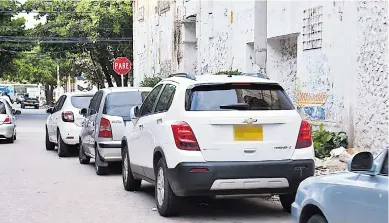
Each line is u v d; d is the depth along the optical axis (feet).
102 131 40.32
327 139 38.63
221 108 25.31
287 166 25.03
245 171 24.64
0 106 71.05
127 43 119.85
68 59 148.56
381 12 34.99
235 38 58.85
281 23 47.78
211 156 24.76
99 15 118.93
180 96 26.13
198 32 69.92
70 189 35.76
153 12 92.94
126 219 26.94
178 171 24.88
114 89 42.42
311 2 42.98
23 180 39.47
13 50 136.98
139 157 31.04
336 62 39.83
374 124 35.86
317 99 42.32
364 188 14.97
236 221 26.30
